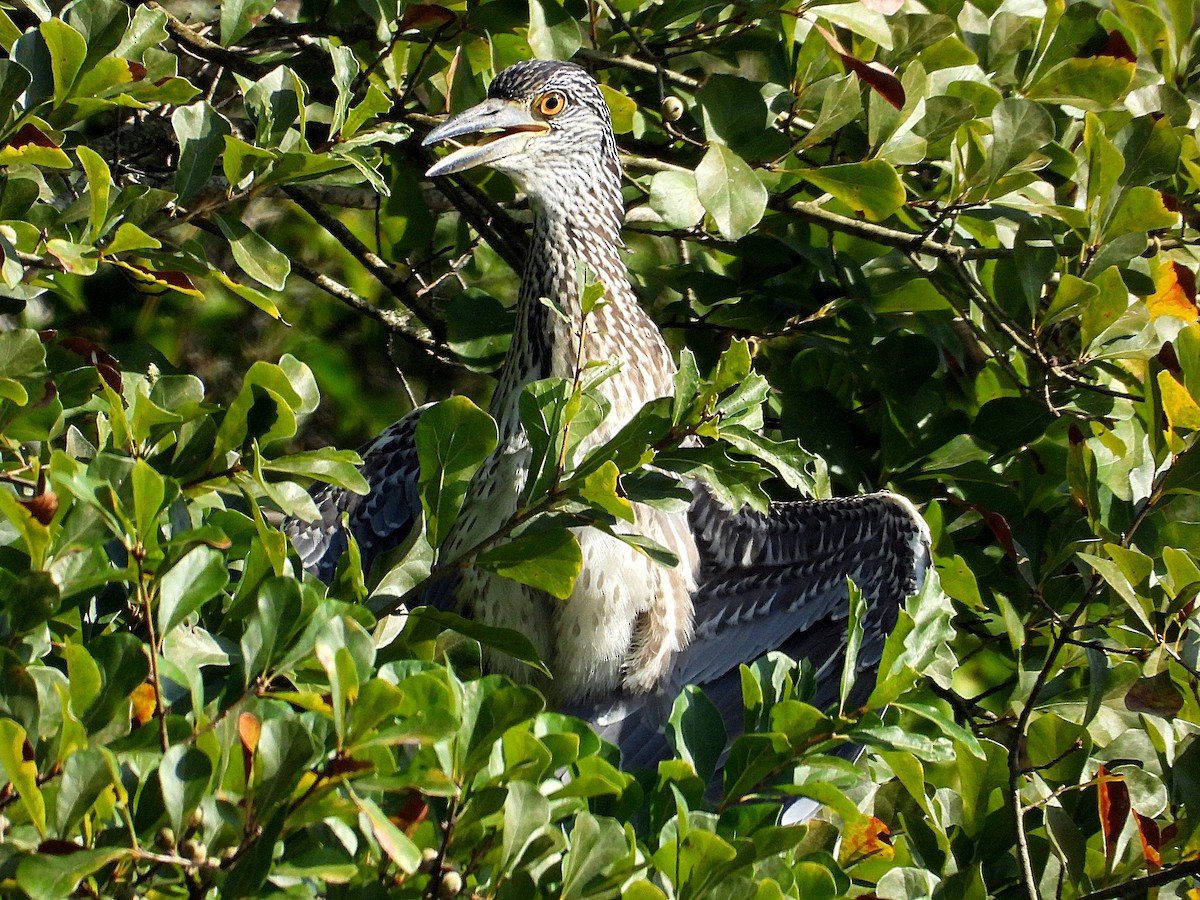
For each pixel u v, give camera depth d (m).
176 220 6.73
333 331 13.95
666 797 5.50
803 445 9.70
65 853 3.87
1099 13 10.33
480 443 5.79
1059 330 9.34
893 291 9.99
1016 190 9.09
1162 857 6.89
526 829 4.38
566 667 9.17
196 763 4.02
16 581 4.47
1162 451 7.41
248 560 5.19
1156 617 7.07
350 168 7.06
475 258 12.20
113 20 6.28
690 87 10.12
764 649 10.09
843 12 8.80
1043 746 7.14
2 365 5.52
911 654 5.94
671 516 9.39
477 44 9.80
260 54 9.93
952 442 9.84
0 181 6.49
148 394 5.74
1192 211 9.52
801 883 5.24
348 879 4.23
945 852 6.50
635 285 11.70
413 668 4.64
